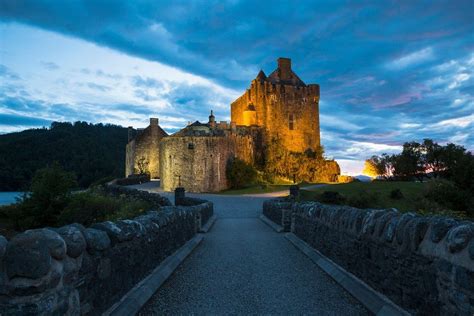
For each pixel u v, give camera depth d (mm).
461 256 3807
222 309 5926
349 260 7293
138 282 6449
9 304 3418
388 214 5871
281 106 83562
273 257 10016
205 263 9281
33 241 3531
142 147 72000
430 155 69625
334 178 78562
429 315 4430
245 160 62688
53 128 121688
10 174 82375
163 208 10352
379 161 84062
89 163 101562
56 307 3715
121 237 5484
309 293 6684
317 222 9891
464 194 35469
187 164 53531
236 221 21109
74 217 23547
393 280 5371
